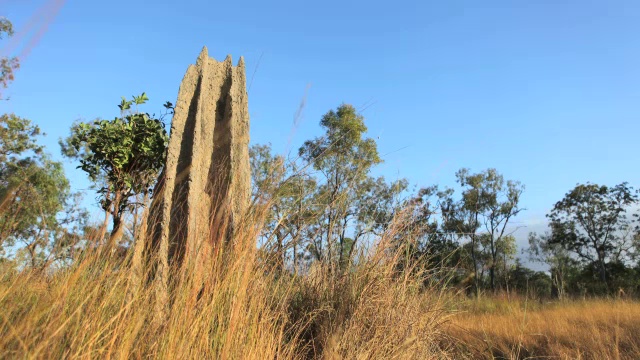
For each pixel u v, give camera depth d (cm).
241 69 526
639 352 698
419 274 487
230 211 404
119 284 295
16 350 214
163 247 383
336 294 441
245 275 353
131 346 258
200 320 303
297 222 433
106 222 306
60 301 246
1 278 257
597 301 1209
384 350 407
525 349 699
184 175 413
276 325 388
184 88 485
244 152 483
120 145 577
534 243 2677
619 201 3984
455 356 514
